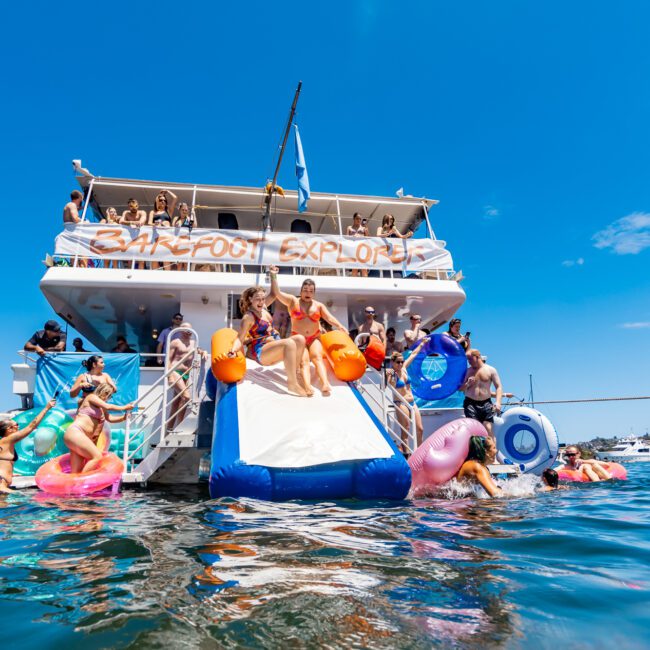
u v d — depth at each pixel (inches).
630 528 146.5
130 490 241.3
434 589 90.7
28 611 80.7
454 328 379.2
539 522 155.5
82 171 390.9
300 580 94.5
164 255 352.2
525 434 356.5
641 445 1892.2
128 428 253.9
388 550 118.0
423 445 239.3
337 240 380.2
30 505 192.4
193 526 144.3
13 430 255.4
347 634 71.9
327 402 234.7
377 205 451.5
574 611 81.1
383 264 383.6
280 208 452.1
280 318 402.3
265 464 191.0
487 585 93.1
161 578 95.9
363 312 425.7
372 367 305.7
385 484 199.3
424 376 339.6
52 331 327.6
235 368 244.5
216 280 347.9
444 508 182.5
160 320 422.6
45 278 330.3
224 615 77.9
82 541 127.6
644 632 73.7
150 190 411.8
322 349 267.1
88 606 82.3
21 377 319.0
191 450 287.7
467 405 338.0
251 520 152.9
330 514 164.2
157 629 73.0
